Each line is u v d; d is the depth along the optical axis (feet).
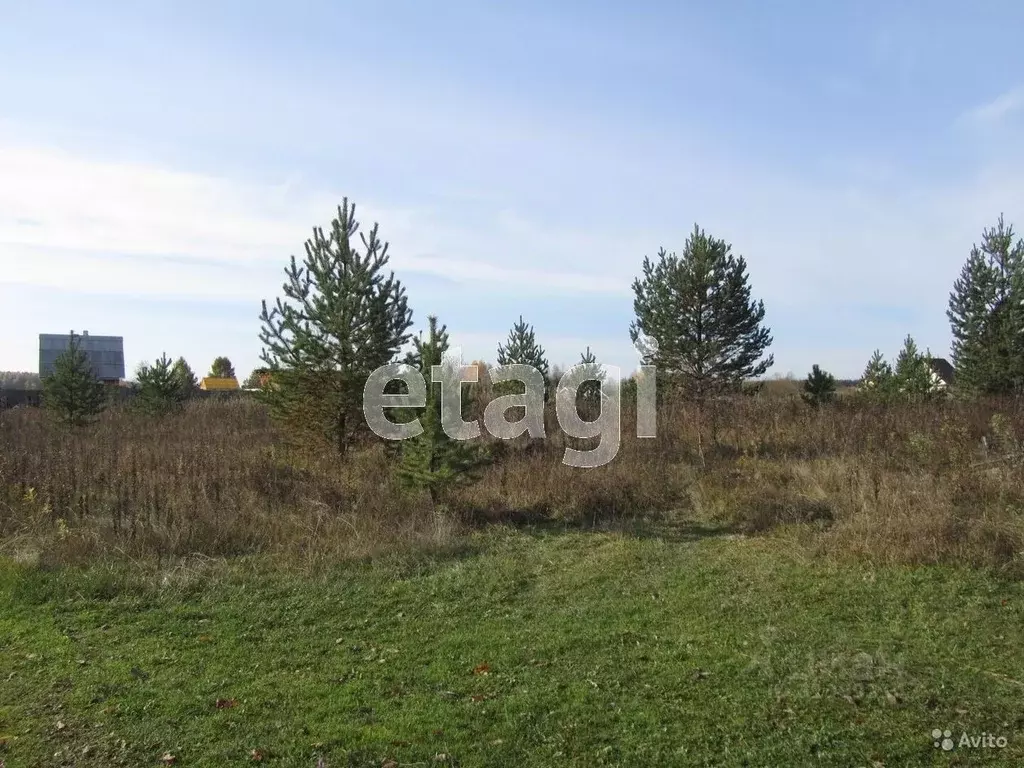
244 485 39.47
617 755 14.51
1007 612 21.88
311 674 18.94
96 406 73.15
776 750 14.38
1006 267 75.15
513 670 18.90
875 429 50.37
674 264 68.44
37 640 21.36
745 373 67.56
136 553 29.94
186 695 17.69
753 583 25.77
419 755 14.70
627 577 27.27
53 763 14.58
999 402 58.34
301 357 44.80
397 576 27.73
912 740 14.56
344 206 45.65
